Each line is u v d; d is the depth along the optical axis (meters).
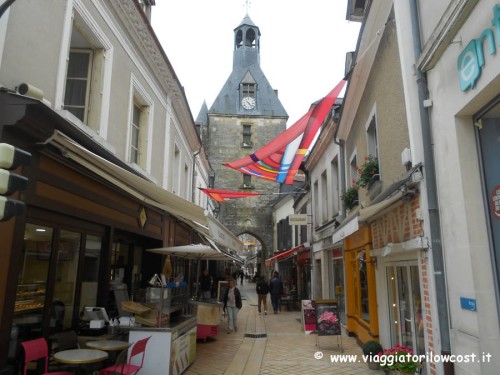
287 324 13.23
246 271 66.38
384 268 7.83
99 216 6.28
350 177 11.12
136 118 8.90
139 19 7.52
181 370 6.57
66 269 5.57
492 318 4.07
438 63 4.97
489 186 4.27
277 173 9.54
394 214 6.67
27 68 4.43
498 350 3.99
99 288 6.53
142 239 9.58
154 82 9.35
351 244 10.73
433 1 5.19
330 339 10.34
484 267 4.19
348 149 11.20
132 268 8.90
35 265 4.82
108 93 6.64
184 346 6.82
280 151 8.52
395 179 6.57
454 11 4.18
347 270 11.06
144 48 8.32
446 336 4.77
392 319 7.52
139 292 6.35
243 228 33.09
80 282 5.85
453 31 4.36
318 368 7.21
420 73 5.42
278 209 30.44
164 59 9.16
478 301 4.11
